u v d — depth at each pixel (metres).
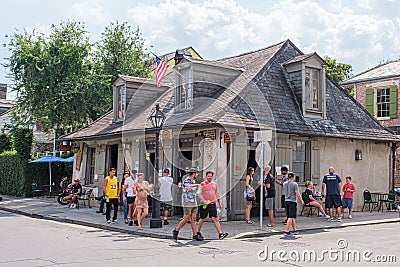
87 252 9.36
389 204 18.89
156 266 7.90
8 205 20.67
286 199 12.31
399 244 10.52
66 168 26.86
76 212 17.73
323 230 13.31
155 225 13.16
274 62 17.67
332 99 18.69
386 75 24.81
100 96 26.34
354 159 18.23
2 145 30.64
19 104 26.11
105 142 19.61
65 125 26.30
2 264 8.02
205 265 7.99
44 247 9.94
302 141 16.75
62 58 24.95
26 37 25.55
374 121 19.56
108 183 14.50
